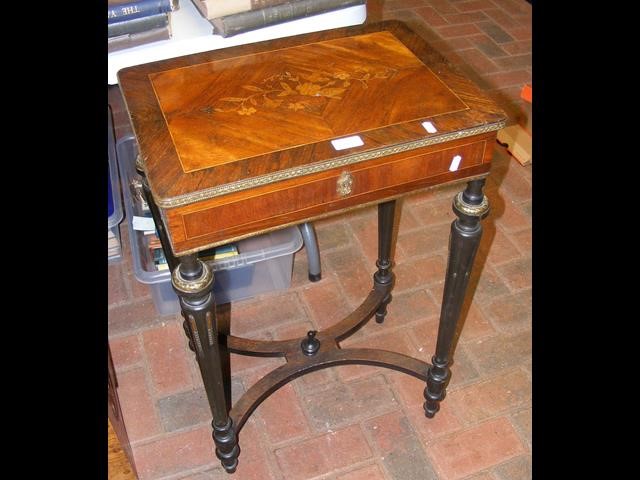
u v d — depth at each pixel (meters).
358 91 1.10
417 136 0.99
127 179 1.80
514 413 1.52
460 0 3.22
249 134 0.99
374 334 1.70
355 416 1.51
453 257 1.17
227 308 1.77
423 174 1.05
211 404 1.24
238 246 1.75
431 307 1.77
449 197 2.13
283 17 1.40
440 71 1.15
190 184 0.89
